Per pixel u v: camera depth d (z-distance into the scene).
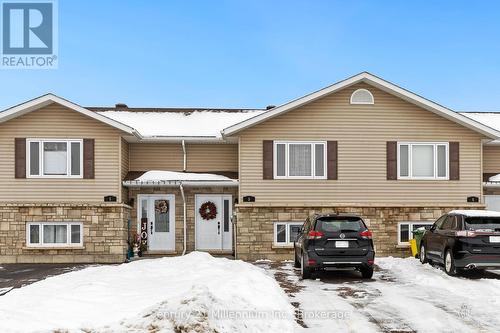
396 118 20.39
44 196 19.91
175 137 21.17
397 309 10.17
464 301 10.91
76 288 11.33
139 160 22.12
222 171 22.25
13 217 19.66
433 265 16.61
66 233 19.83
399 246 19.91
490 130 20.12
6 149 19.92
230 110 25.16
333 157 20.12
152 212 21.53
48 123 20.03
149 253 21.28
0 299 10.53
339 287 12.82
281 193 19.98
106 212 19.77
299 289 12.55
